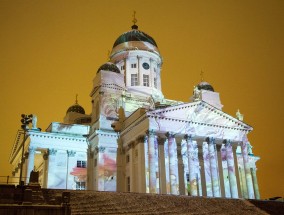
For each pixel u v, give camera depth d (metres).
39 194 28.75
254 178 69.12
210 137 54.56
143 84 68.50
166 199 35.31
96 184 54.81
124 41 71.69
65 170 57.59
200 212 33.16
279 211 38.38
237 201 39.34
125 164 56.16
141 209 31.22
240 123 57.56
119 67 70.62
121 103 61.53
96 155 56.94
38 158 64.06
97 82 62.66
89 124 66.56
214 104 66.50
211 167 53.28
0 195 27.69
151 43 72.62
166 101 66.81
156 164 51.78
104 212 28.62
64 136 58.69
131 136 54.53
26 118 40.91
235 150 57.47
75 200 30.66
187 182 55.78
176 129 51.97
